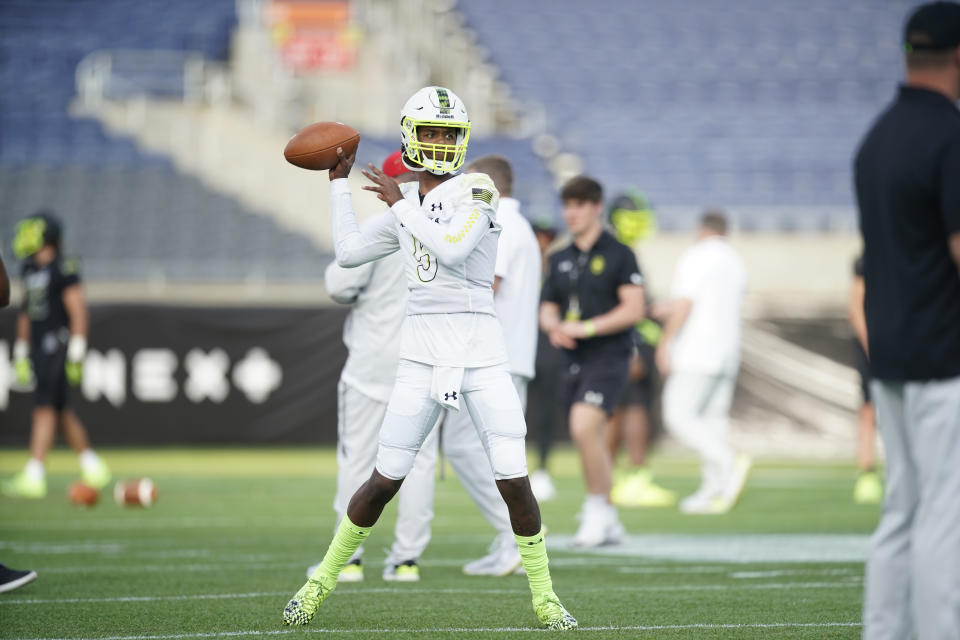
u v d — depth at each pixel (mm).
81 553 25297
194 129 79875
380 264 20859
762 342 58219
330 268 21109
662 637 15516
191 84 81875
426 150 15562
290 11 87375
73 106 81438
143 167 76500
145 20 89688
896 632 12578
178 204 74000
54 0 92062
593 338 27000
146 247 71062
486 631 15945
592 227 27422
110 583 20875
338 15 87500
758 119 89000
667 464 57312
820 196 81000
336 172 16438
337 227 16188
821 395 57938
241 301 60156
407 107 15594
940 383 11961
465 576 22141
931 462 12008
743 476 36781
